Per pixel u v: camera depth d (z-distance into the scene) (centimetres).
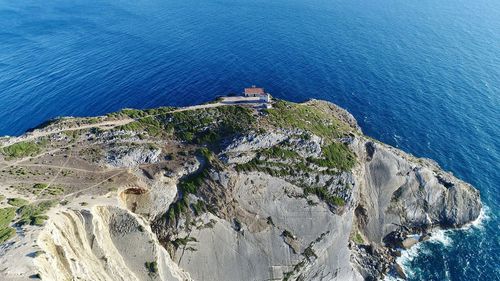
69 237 5650
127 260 6406
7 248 4678
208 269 7325
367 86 13512
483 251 8962
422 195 9556
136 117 8581
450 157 10969
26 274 4238
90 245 5900
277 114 9144
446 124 12056
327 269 8244
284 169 8306
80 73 12775
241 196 7850
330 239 8338
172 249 7156
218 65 13688
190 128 8481
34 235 5000
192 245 7288
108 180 7062
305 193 8331
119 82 12306
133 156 7638
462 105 12825
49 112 10850
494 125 12019
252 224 7788
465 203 9650
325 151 8894
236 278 7512
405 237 9262
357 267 8562
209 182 7712
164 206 7388
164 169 7631
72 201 6297
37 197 6212
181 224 7319
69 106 11088
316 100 11975
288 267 7900
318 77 13700
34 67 13225
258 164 8144
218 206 7619
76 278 4959
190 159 7888
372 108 12556
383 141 11356
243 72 13425
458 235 9362
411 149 11156
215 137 8356
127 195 7131
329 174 8625
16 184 6456
